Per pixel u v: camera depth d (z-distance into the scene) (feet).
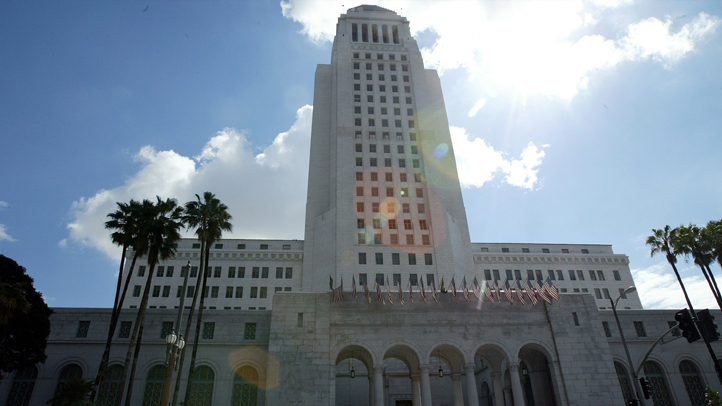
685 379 137.80
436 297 129.18
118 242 118.93
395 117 261.65
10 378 123.24
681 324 80.69
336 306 125.80
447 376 174.70
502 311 129.39
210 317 133.80
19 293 91.20
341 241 215.31
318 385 115.24
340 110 257.96
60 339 128.77
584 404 119.34
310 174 249.55
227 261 234.38
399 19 309.83
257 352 129.70
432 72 293.64
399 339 122.62
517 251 260.21
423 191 238.07
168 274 228.22
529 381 145.59
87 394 101.60
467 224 241.55
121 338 130.41
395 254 214.69
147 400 123.65
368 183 235.81
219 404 122.93
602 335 128.26
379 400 115.65
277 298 126.00
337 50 284.82
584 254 258.78
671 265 149.79
